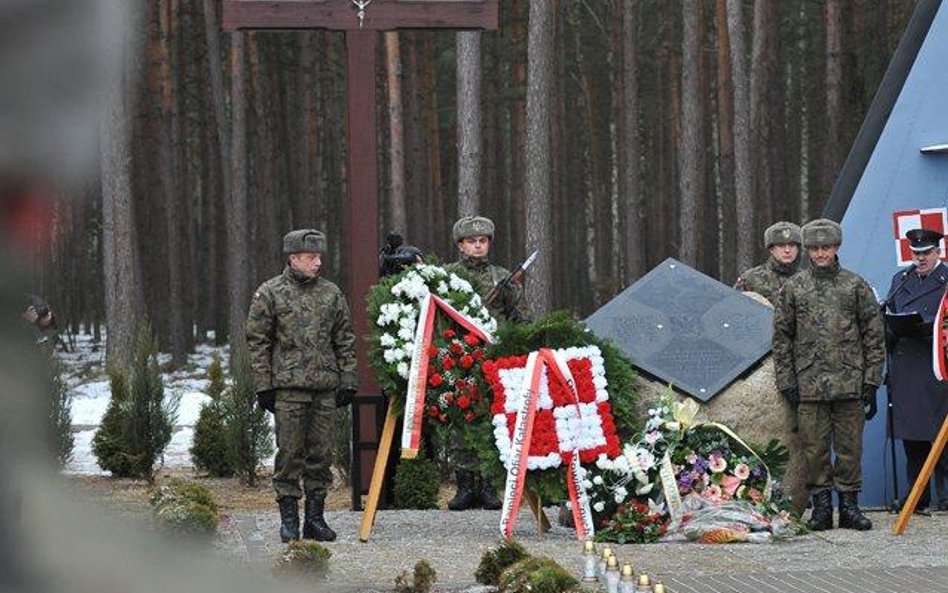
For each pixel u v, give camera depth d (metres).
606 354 13.13
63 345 47.69
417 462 15.34
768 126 43.94
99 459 17.52
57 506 0.85
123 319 36.03
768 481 12.92
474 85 30.86
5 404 0.84
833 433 13.53
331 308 12.63
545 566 8.83
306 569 0.97
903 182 16.11
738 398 13.53
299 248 12.51
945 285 14.79
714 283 14.30
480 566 9.78
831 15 37.94
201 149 52.00
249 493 17.19
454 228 15.78
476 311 13.15
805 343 13.42
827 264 13.51
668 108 57.34
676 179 55.12
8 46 0.83
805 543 12.43
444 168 57.62
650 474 12.81
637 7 49.91
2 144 0.83
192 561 0.88
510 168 54.91
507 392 12.78
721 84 45.22
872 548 12.08
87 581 0.82
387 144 50.81
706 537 12.48
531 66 30.16
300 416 12.44
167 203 43.94
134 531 0.87
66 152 0.84
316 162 46.16
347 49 15.33
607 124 61.72
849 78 39.72
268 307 12.52
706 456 12.93
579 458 12.76
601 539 12.50
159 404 17.92
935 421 14.60
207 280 57.19
